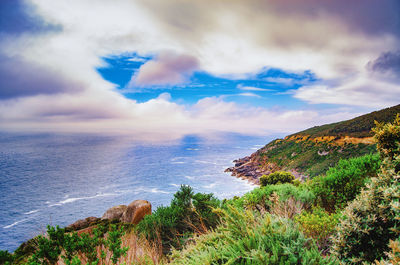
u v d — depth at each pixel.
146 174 186.25
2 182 164.38
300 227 3.41
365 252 2.58
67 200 120.25
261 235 2.63
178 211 6.37
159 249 4.82
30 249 4.61
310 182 7.14
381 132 4.14
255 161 139.88
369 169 5.50
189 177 168.00
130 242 4.50
